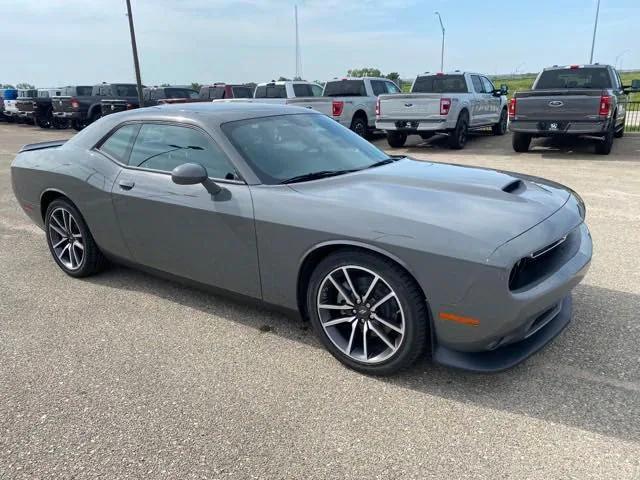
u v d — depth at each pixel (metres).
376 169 3.73
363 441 2.57
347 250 3.02
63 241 4.88
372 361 3.07
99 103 23.52
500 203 3.00
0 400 2.99
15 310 4.20
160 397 2.98
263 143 3.70
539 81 13.08
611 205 6.91
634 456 2.41
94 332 3.79
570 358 3.23
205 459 2.48
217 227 3.50
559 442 2.51
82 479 2.38
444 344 2.87
